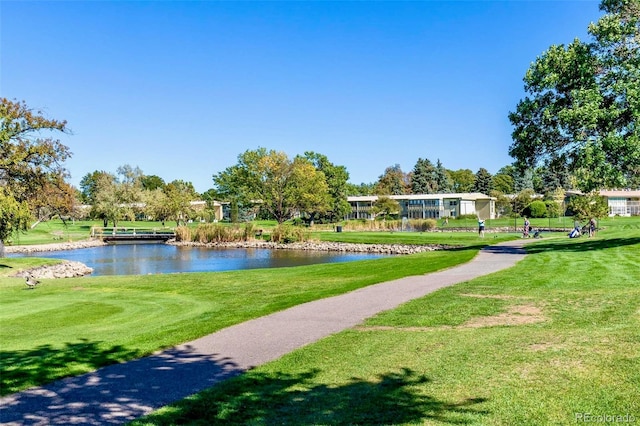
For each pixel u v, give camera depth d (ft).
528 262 69.36
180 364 27.32
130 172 368.68
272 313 41.06
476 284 50.70
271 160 242.58
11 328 39.47
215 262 132.67
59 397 22.65
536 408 19.40
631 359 24.07
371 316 37.76
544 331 30.32
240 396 21.97
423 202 334.03
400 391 21.77
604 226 176.86
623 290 43.14
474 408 19.63
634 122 73.67
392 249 154.40
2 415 20.61
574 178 82.07
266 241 192.34
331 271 73.82
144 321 41.14
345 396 21.48
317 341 30.96
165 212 285.64
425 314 37.27
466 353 26.68
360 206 355.56
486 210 337.11
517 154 91.04
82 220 350.43
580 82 81.87
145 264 129.39
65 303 51.47
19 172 109.09
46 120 111.34
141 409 20.90
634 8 79.97
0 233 97.30
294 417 19.49
